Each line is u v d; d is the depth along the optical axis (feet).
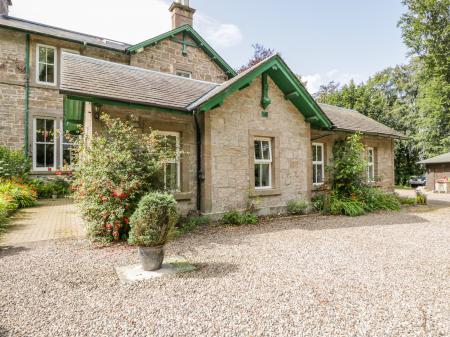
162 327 8.57
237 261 14.71
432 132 74.74
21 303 10.07
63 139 39.70
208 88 31.55
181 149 24.80
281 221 26.05
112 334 8.21
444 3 58.29
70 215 26.40
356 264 14.34
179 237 19.85
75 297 10.53
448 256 15.75
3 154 33.53
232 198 26.13
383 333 8.29
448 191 65.16
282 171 29.76
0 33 36.55
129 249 16.56
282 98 30.17
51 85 39.32
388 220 26.94
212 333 8.26
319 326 8.64
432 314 9.41
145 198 13.44
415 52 67.05
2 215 22.52
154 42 44.52
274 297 10.55
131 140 19.71
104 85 22.38
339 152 34.14
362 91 89.51
